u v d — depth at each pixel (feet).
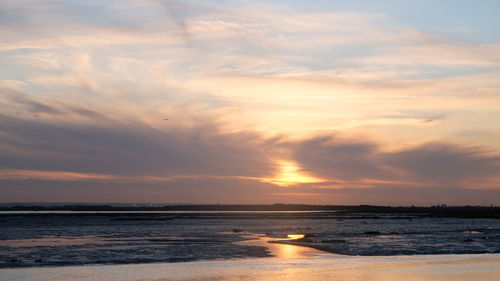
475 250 193.57
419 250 191.83
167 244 208.85
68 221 450.71
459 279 125.08
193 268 139.64
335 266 144.66
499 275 131.34
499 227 390.83
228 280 121.80
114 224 399.03
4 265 144.46
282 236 264.52
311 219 559.38
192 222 447.83
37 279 121.49
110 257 163.53
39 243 212.43
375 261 156.15
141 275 127.85
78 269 137.08
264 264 148.05
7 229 319.88
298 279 123.85
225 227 360.28
